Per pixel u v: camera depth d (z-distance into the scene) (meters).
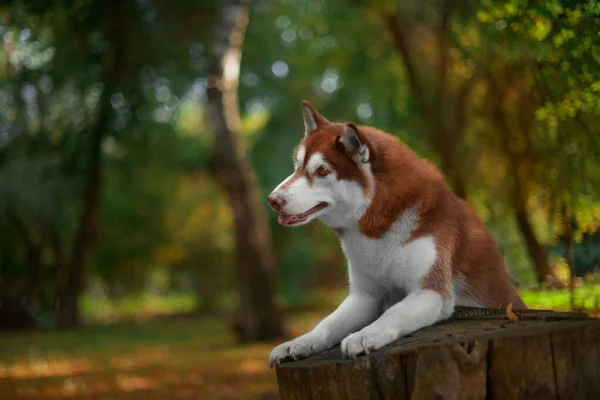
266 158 26.12
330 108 21.12
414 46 14.77
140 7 20.95
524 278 8.48
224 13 14.77
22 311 23.12
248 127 29.56
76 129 21.80
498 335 3.23
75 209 24.02
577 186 6.79
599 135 6.33
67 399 8.88
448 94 12.55
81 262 22.83
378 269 4.14
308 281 34.81
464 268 4.20
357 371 3.33
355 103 20.30
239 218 14.75
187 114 30.09
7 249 23.42
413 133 15.55
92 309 34.97
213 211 31.47
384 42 16.61
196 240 32.16
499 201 9.98
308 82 20.28
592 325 3.29
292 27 18.95
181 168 26.61
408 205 4.02
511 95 8.45
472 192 11.87
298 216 4.02
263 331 14.62
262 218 15.00
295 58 19.53
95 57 21.05
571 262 6.94
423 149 15.10
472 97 11.07
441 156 12.67
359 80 18.25
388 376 3.29
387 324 3.66
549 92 6.36
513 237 9.27
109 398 8.86
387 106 17.17
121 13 20.50
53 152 21.81
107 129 21.66
